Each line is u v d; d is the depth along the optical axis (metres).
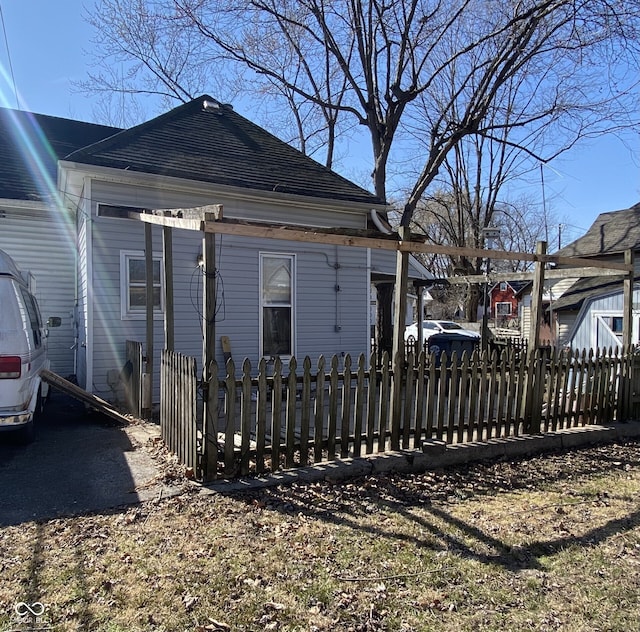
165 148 9.30
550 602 2.91
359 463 4.98
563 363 6.70
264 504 4.12
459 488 4.79
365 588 2.98
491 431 6.07
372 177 15.18
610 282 17.36
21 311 5.43
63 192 9.25
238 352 9.52
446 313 49.31
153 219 6.04
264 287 9.86
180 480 4.51
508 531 3.84
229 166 9.63
